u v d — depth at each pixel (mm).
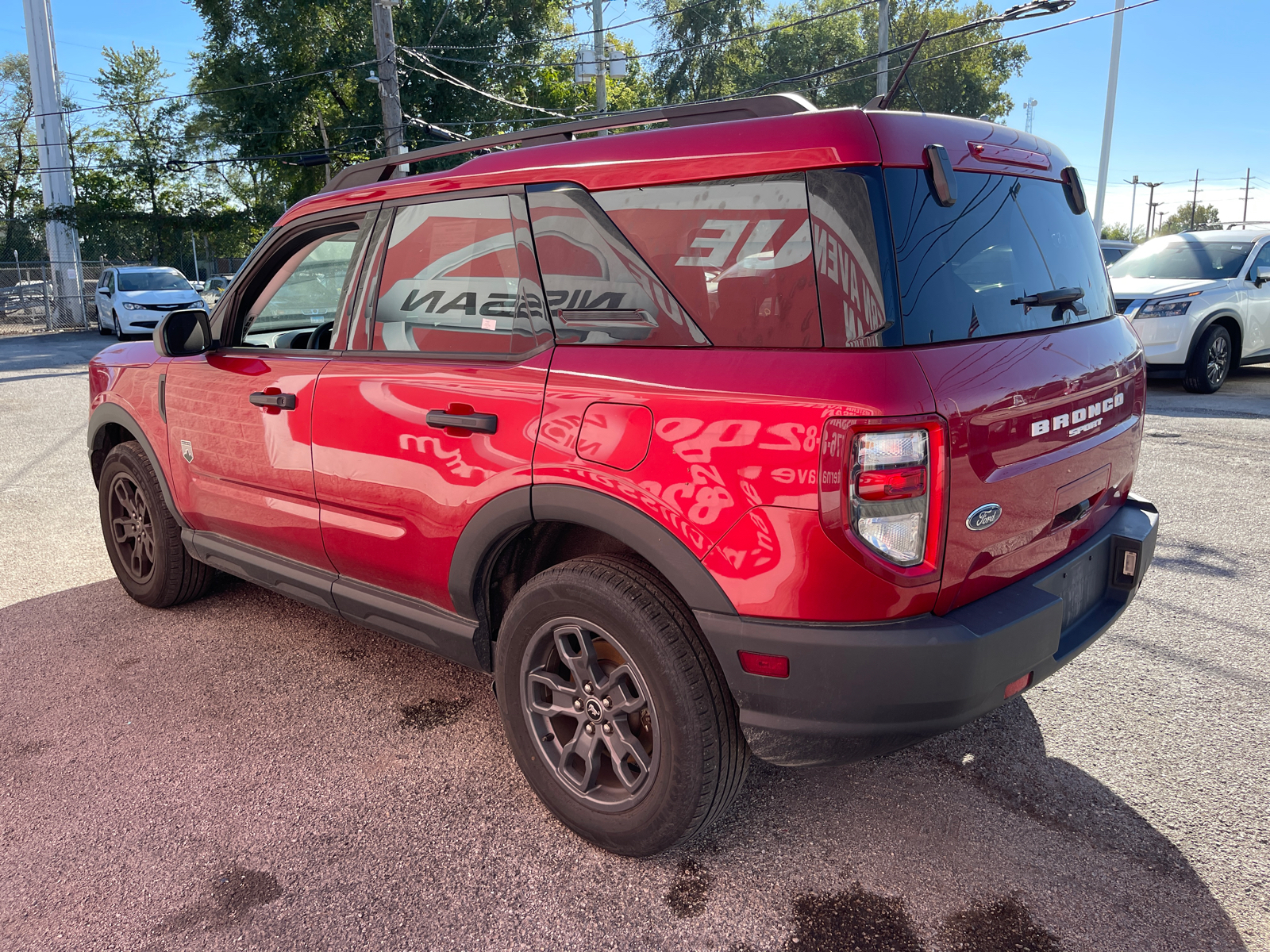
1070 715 3043
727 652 2020
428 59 28016
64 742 2969
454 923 2113
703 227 2098
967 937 2039
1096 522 2562
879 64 25797
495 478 2402
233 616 4043
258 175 37062
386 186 2875
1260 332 10320
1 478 6934
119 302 21281
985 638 1936
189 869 2322
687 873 2277
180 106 32969
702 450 1991
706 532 2000
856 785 2660
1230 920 2074
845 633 1902
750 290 2018
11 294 29109
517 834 2457
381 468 2734
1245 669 3346
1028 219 2371
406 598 2873
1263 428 7840
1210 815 2480
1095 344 2477
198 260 64688
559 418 2256
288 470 3090
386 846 2404
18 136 48531
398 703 3225
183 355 3383
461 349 2588
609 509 2154
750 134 2064
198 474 3553
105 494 4168
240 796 2646
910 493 1853
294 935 2084
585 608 2240
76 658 3611
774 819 2498
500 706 2539
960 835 2412
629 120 2344
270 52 29375
